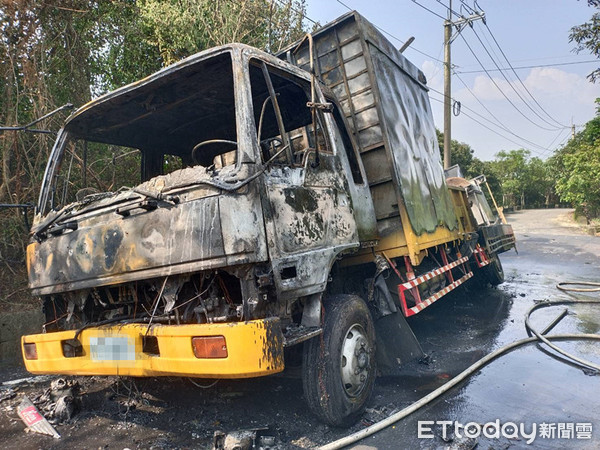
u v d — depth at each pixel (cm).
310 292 304
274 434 319
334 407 314
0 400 401
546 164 5331
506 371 447
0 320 548
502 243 973
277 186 295
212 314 282
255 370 243
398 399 387
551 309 741
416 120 578
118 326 292
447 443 305
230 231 258
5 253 637
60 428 343
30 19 650
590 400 377
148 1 820
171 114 425
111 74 832
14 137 622
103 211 313
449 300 802
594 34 1482
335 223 355
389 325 457
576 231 2342
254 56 316
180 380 431
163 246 278
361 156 488
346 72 493
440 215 589
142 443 314
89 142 443
